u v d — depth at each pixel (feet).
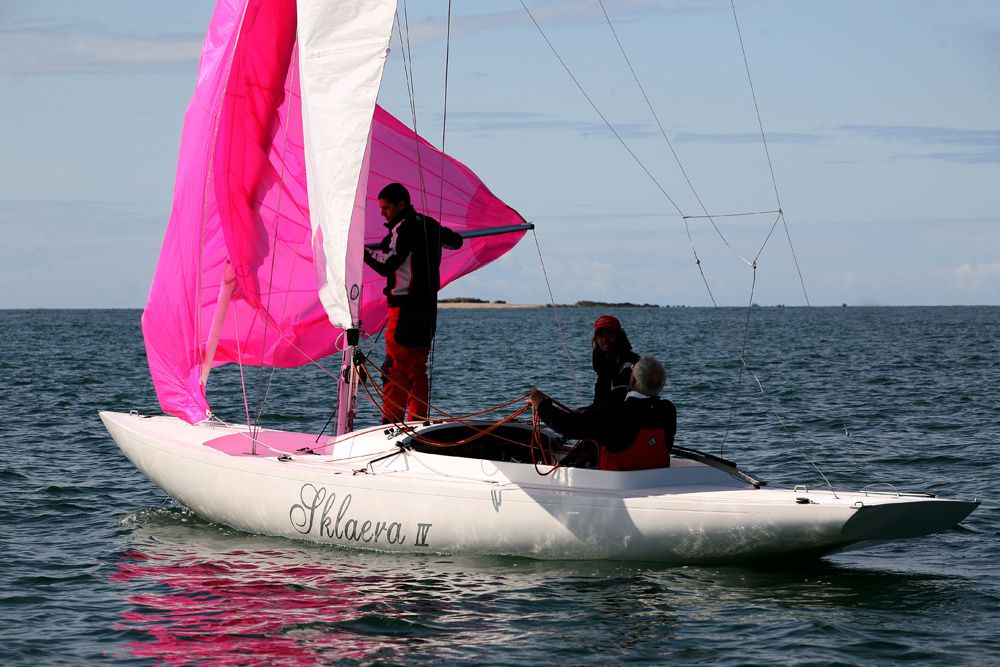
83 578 75.72
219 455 88.43
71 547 84.99
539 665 57.88
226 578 74.64
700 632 62.44
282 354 103.81
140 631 64.18
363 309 103.96
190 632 63.87
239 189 99.66
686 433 153.48
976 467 122.93
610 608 66.49
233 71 97.91
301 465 84.48
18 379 254.47
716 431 155.84
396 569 75.41
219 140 98.84
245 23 97.30
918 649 59.52
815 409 185.47
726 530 71.61
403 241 84.48
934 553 81.05
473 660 58.75
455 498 77.00
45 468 121.29
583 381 257.34
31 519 95.71
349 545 81.20
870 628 62.95
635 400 75.46
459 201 108.78
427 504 77.77
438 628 63.67
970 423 164.76
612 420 74.38
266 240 100.94
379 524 79.61
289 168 100.32
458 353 403.54
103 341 533.96
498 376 274.57
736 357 357.00
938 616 65.10
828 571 74.90
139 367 315.37
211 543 85.10
